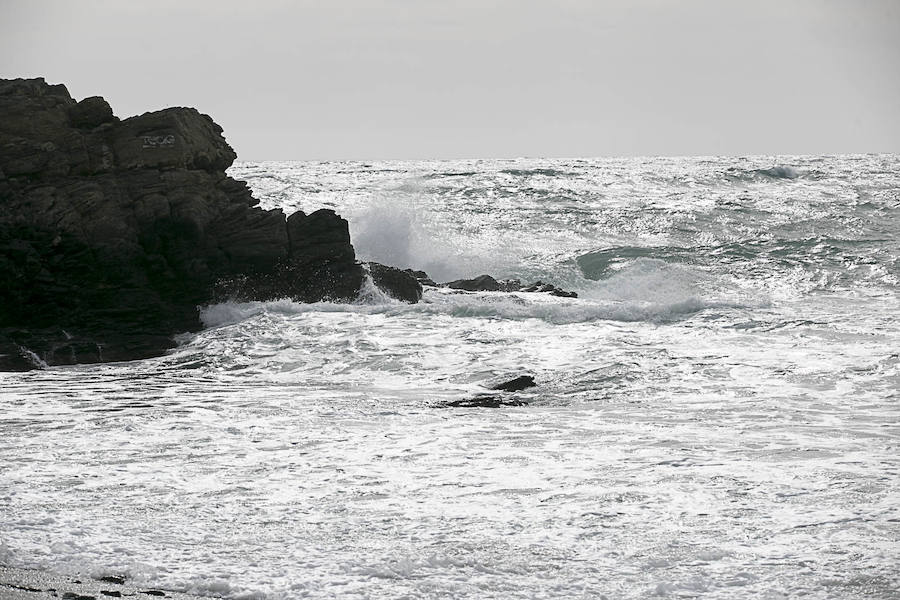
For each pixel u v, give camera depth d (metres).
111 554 19.23
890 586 17.39
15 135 55.88
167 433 31.23
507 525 21.31
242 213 58.56
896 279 71.50
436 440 29.91
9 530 20.58
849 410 33.66
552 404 35.88
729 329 49.53
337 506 22.98
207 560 19.00
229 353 46.62
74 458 27.92
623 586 17.72
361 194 116.88
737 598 17.06
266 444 29.64
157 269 55.12
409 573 18.36
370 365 43.50
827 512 21.67
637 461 26.83
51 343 48.47
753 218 104.81
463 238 90.25
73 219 54.06
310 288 56.84
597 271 79.00
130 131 58.53
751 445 28.48
